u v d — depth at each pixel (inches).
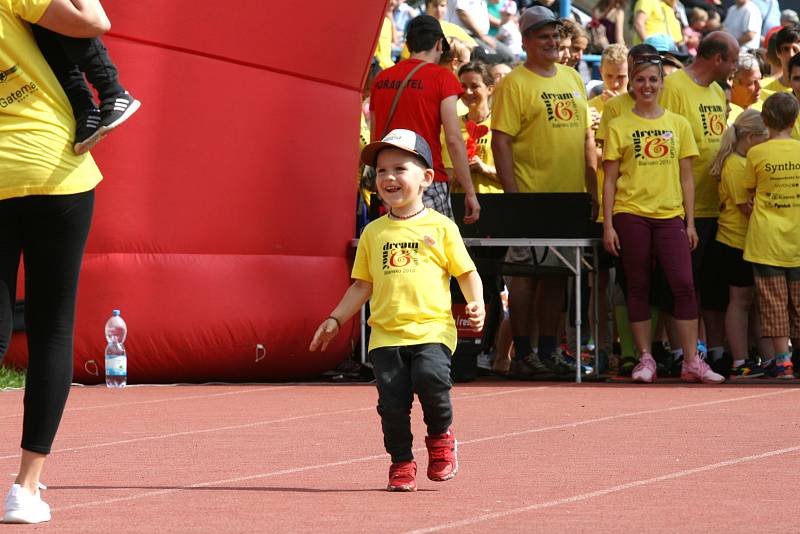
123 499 544.4
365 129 1283.2
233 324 1099.9
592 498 536.1
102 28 496.1
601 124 1149.1
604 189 1083.9
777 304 1096.8
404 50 1411.2
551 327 1146.0
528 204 1085.8
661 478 587.2
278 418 843.4
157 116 1063.0
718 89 1163.3
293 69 1136.2
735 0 1925.4
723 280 1143.6
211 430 783.7
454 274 578.2
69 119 499.2
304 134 1149.1
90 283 1056.8
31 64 488.1
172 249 1079.6
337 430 778.2
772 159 1092.5
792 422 795.4
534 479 588.1
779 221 1096.2
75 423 826.2
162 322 1075.3
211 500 539.2
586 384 1073.5
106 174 1051.3
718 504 518.0
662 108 1092.5
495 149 1136.8
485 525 475.8
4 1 484.1
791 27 1283.2
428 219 577.6
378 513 504.7
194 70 1077.1
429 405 561.6
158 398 983.0
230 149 1099.9
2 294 492.4
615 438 727.1
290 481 590.6
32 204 491.8
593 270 1117.1
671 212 1074.1
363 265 587.2
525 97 1128.2
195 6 1064.8
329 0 1146.0
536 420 815.1
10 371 1066.7
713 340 1164.5
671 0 1724.9
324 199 1170.0
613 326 1267.2
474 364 1095.0
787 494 541.6
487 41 1643.7
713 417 823.7
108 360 1064.8
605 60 1275.8
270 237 1127.0
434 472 569.9
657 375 1157.1
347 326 1192.8
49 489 573.6
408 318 564.4
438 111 1032.2
